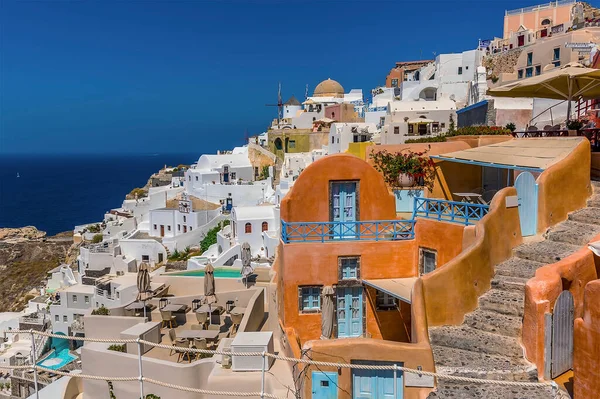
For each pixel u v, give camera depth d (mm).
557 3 69688
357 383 12570
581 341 10055
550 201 16359
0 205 192000
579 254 12828
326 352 12469
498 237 15062
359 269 18500
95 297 49031
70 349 43281
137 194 107125
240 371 16922
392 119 62094
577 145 17375
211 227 67562
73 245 86688
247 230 54844
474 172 22016
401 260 18625
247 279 28047
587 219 16250
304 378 12641
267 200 68562
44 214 168375
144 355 19969
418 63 121750
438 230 17641
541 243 15781
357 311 18938
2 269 91188
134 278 50062
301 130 88000
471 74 72125
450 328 13422
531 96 24000
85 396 18906
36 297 67750
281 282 19375
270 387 16031
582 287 12633
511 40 66438
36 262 92875
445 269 13609
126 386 18047
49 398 19672
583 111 31906
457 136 25078
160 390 17469
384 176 21938
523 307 13141
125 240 63625
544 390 11039
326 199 19156
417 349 11922
